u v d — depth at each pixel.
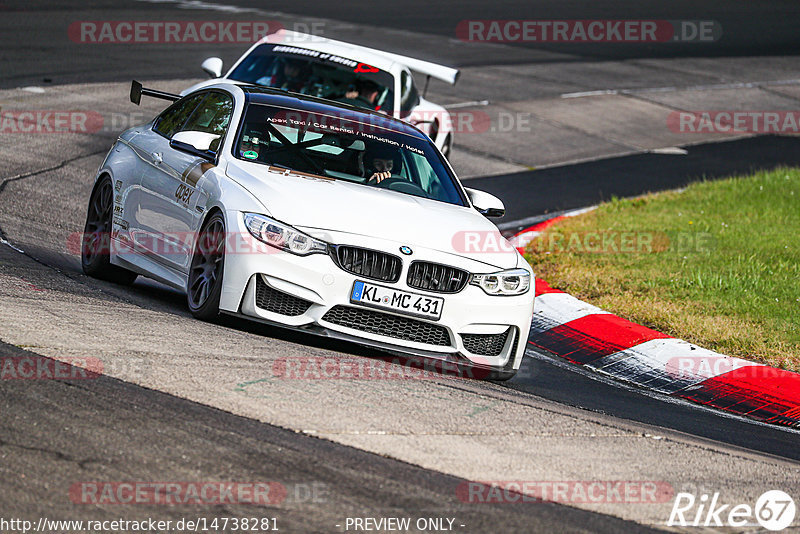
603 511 15.79
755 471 19.39
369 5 118.50
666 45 113.69
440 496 15.32
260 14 100.69
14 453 14.59
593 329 31.44
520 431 19.30
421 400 20.22
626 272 37.69
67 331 20.73
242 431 16.67
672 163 65.12
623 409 24.47
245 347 22.00
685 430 23.20
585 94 82.94
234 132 26.80
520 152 63.34
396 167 27.58
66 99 57.72
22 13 86.31
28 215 35.91
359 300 22.98
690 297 34.78
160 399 17.56
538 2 134.00
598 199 53.56
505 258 25.20
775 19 140.75
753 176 58.53
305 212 23.50
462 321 23.83
